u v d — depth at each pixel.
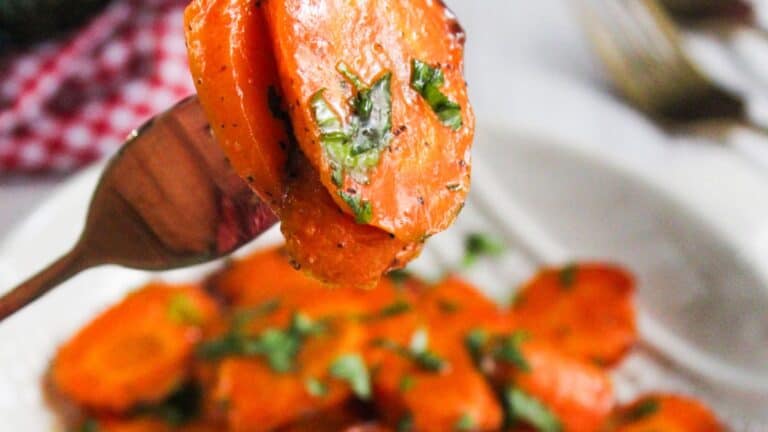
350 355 0.39
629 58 0.54
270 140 0.26
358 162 0.26
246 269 0.44
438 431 0.38
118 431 0.40
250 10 0.25
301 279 0.43
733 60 0.57
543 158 0.48
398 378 0.39
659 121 0.53
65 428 0.41
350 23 0.26
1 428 0.39
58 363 0.41
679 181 0.47
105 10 0.50
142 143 0.28
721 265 0.45
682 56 0.53
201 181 0.28
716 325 0.44
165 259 0.29
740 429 0.42
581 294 0.45
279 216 0.26
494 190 0.49
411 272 0.46
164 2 0.51
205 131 0.28
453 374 0.39
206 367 0.40
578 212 0.48
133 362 0.40
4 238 0.46
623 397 0.44
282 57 0.25
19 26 0.49
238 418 0.39
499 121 0.48
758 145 0.52
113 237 0.29
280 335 0.40
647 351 0.45
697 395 0.44
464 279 0.47
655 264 0.46
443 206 0.27
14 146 0.48
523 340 0.41
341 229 0.26
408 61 0.27
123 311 0.41
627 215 0.47
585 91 0.54
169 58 0.49
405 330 0.41
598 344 0.44
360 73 0.26
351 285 0.26
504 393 0.40
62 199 0.43
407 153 0.26
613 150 0.49
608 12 0.56
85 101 0.49
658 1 0.59
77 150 0.48
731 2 0.59
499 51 0.56
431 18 0.27
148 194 0.28
